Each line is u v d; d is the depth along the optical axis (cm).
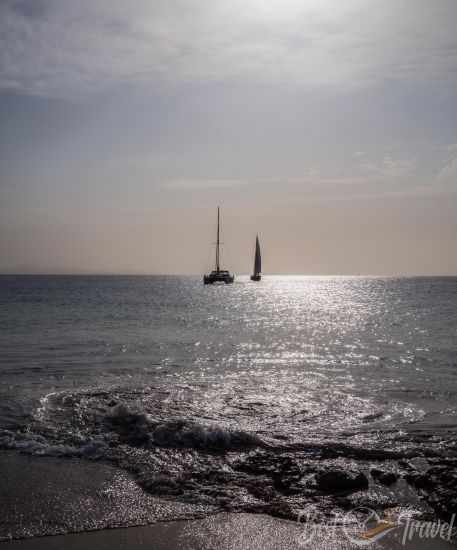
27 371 1664
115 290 10731
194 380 1549
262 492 686
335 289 12912
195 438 909
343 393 1367
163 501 656
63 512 621
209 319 4091
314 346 2469
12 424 1020
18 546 538
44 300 6694
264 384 1491
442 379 1593
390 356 2131
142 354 2119
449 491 679
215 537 564
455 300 7325
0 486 701
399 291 11288
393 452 852
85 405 1180
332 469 768
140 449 867
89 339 2602
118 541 552
